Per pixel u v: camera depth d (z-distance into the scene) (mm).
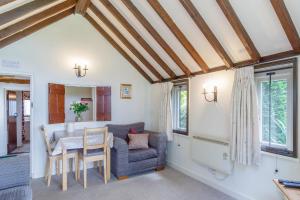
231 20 2428
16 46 3613
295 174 2322
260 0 2160
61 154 3469
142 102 5141
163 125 4500
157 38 3553
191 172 3855
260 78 2830
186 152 4020
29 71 3730
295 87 2332
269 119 2730
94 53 4461
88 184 3461
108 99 4570
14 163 2275
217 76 3385
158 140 4137
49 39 3938
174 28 3115
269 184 2572
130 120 4961
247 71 2756
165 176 3861
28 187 2223
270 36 2426
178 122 4512
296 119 2312
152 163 4039
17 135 6191
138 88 5082
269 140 2721
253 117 2650
